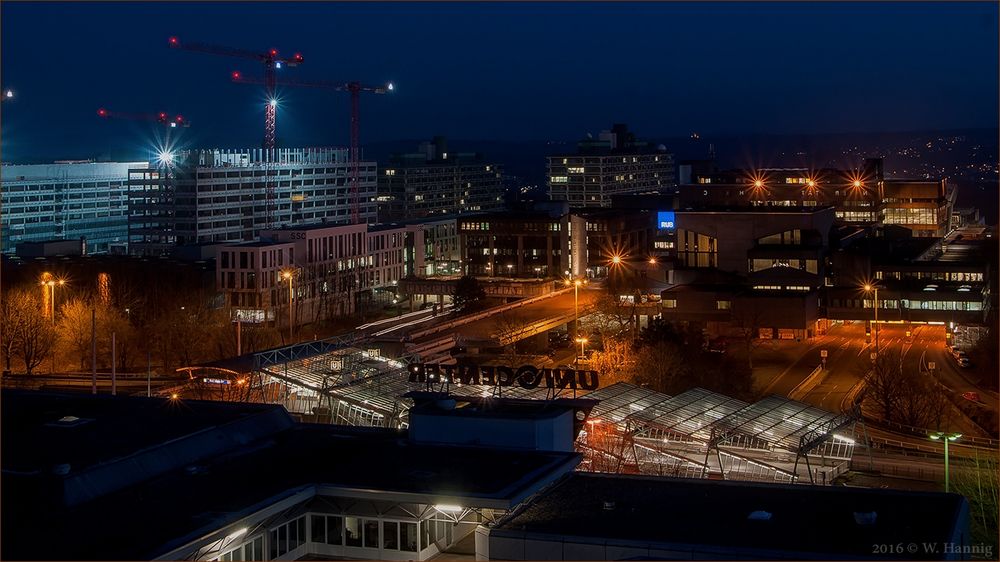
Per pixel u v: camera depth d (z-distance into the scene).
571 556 86.75
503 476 109.50
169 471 115.44
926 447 192.62
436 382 163.38
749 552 83.00
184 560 91.62
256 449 123.31
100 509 101.81
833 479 166.00
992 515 133.62
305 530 107.38
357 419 181.88
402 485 106.38
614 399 179.75
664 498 99.69
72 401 144.50
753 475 164.25
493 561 88.81
